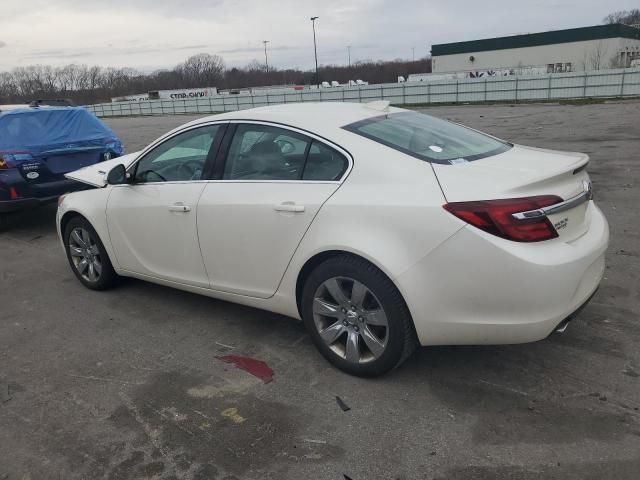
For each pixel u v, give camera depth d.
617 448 2.51
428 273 2.76
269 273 3.43
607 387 2.97
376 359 3.06
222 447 2.68
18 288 5.11
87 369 3.52
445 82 41.69
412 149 3.10
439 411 2.86
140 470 2.55
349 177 3.07
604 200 6.98
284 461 2.56
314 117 3.44
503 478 2.37
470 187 2.74
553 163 3.07
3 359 3.72
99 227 4.52
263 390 3.15
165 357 3.62
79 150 6.99
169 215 3.91
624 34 64.38
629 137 13.47
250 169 3.53
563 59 66.75
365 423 2.80
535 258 2.60
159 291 4.80
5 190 6.48
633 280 4.36
